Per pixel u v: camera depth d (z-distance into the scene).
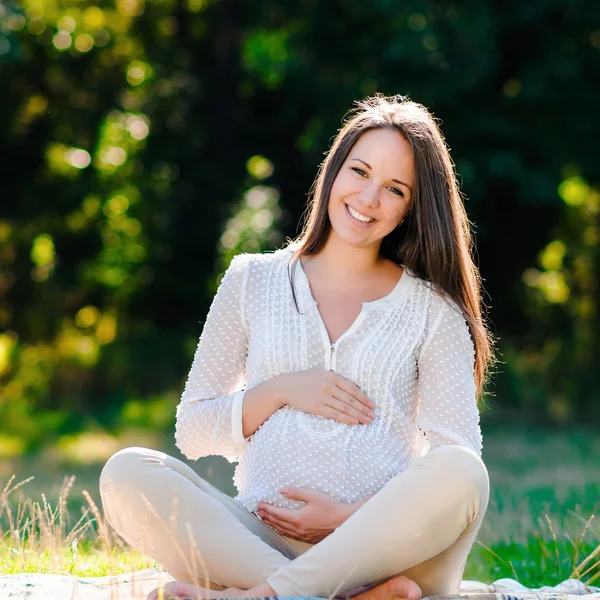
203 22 29.67
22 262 28.58
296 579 5.89
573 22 26.45
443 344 6.76
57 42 27.77
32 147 28.66
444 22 25.12
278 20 28.23
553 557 8.62
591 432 24.80
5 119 28.23
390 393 6.61
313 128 26.83
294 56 26.58
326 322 6.75
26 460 19.59
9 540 8.09
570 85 26.70
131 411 25.03
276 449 6.47
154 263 29.05
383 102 7.12
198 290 29.36
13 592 6.30
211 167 29.39
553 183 26.69
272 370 6.71
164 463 6.21
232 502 6.41
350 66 26.56
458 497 5.88
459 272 6.89
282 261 7.02
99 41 28.31
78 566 7.66
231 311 6.96
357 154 6.75
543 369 27.36
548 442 22.95
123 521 6.21
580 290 27.95
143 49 29.14
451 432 6.61
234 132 29.42
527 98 26.55
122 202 28.64
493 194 27.73
